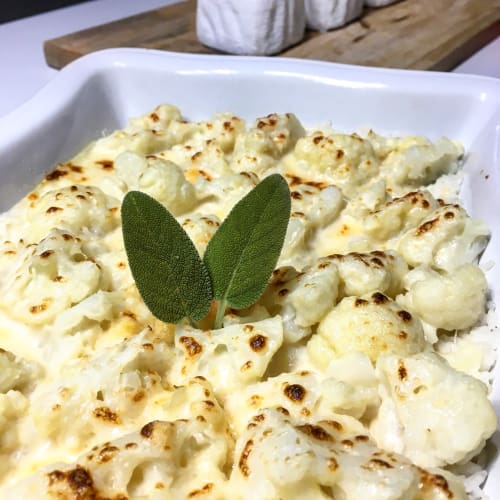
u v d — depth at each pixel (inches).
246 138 11.6
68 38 17.3
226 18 16.4
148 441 6.8
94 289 8.9
